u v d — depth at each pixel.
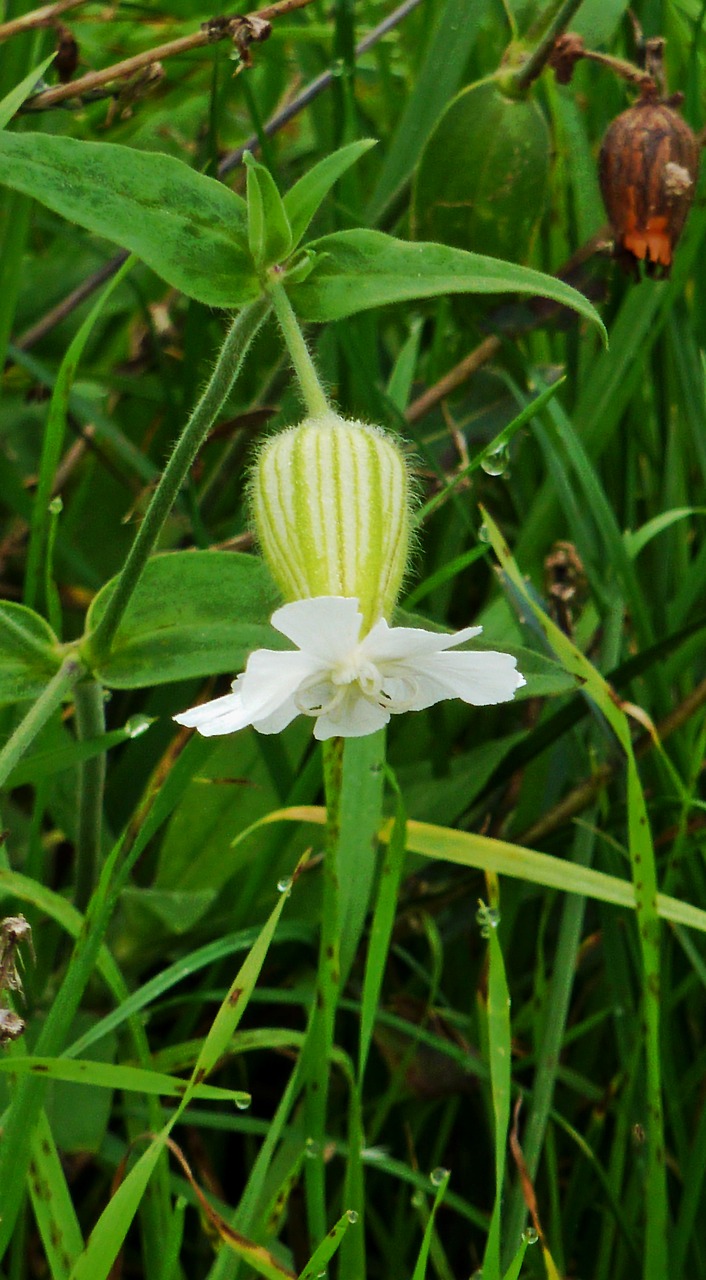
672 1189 0.38
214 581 0.37
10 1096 0.36
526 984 0.40
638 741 0.40
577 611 0.42
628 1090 0.37
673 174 0.39
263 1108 0.39
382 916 0.35
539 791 0.40
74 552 0.42
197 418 0.35
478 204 0.41
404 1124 0.39
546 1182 0.38
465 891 0.40
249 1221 0.35
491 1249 0.34
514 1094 0.38
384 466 0.35
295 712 0.34
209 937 0.40
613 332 0.42
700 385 0.42
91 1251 0.33
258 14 0.40
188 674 0.36
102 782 0.38
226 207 0.35
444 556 0.42
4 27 0.40
